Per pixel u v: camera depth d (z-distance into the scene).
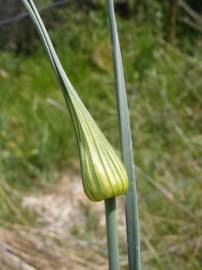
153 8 0.84
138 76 0.73
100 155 0.18
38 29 0.18
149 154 0.57
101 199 0.18
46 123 0.65
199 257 0.43
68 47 0.83
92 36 0.83
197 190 0.49
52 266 0.44
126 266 0.44
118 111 0.19
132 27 0.82
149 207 0.49
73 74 0.77
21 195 0.56
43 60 0.84
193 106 0.63
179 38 0.79
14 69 0.84
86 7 0.90
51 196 0.58
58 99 0.72
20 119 0.67
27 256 0.44
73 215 0.54
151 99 0.66
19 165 0.61
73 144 0.63
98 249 0.46
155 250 0.43
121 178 0.18
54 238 0.47
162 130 0.59
